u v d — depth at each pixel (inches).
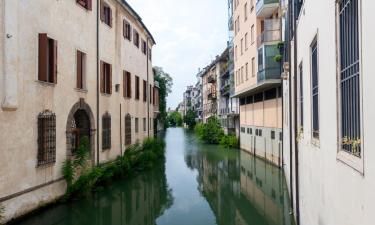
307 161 305.6
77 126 619.5
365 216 130.7
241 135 1411.2
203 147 1565.0
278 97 859.4
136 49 965.2
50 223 439.5
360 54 135.9
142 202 581.6
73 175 528.4
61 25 519.8
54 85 495.8
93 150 633.6
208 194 645.3
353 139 154.1
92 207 528.4
